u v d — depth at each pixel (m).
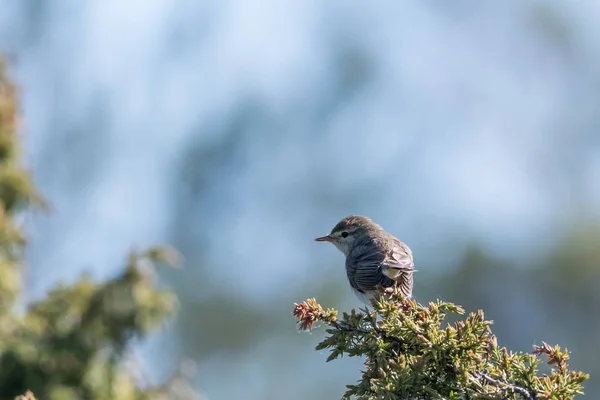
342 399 8.90
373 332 9.02
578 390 8.48
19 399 10.29
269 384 28.69
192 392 13.16
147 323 12.80
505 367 8.70
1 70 13.65
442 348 8.69
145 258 12.84
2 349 12.16
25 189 13.02
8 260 12.67
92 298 12.67
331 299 29.77
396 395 8.56
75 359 12.38
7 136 13.21
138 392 12.84
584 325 30.97
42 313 12.60
